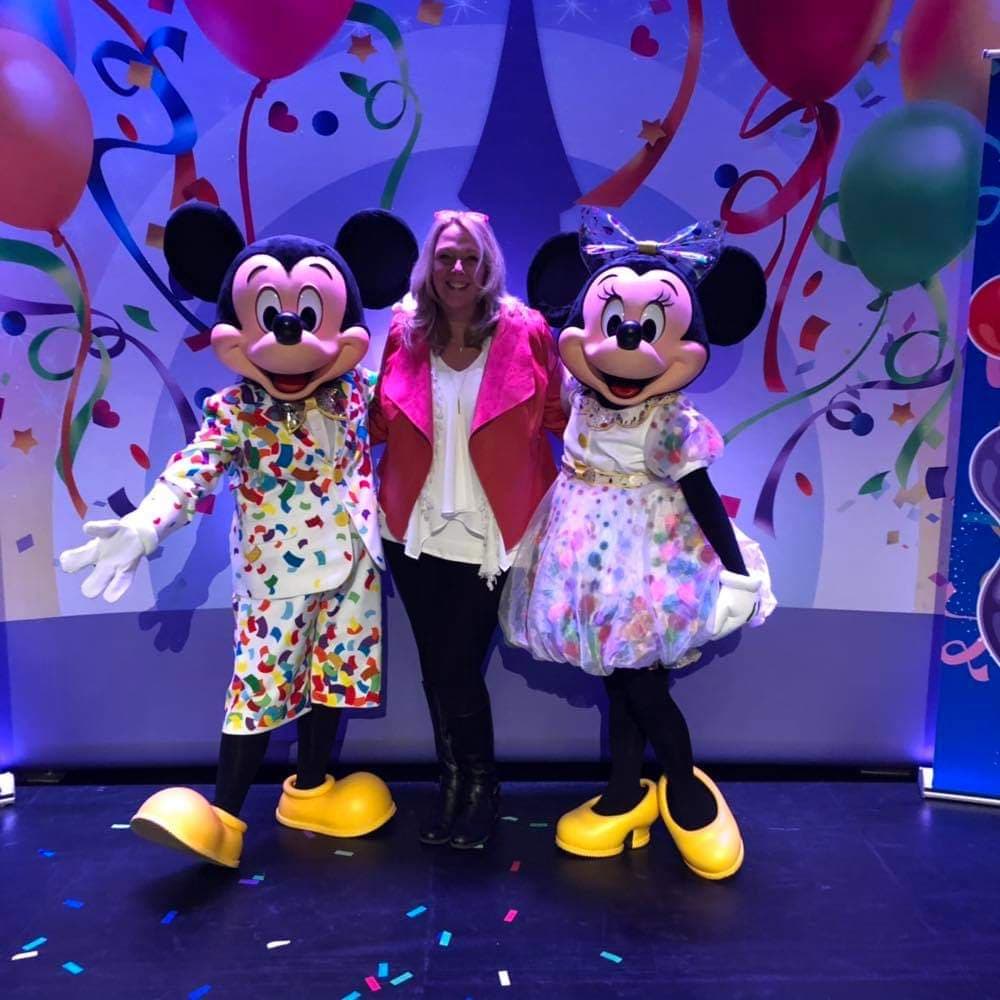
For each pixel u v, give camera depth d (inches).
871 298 79.7
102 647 83.0
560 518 69.4
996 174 74.2
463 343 70.6
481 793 74.3
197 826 64.9
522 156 77.6
